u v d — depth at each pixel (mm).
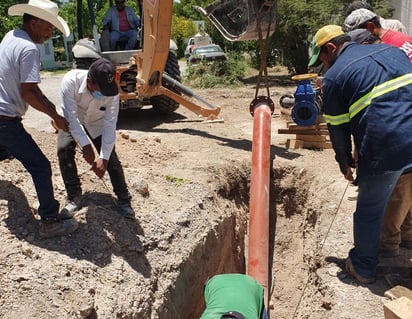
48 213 4211
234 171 7141
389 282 4418
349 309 4156
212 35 25969
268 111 7039
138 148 7387
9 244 4090
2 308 3520
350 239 5250
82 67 9305
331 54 4367
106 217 4777
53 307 3650
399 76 4020
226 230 6195
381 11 14164
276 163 7348
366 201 4227
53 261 4070
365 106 4004
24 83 3807
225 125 9805
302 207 7074
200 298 5379
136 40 9594
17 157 4070
